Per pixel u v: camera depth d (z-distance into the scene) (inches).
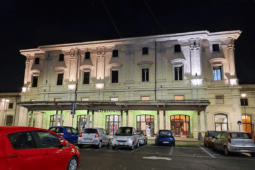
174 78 1104.2
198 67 1071.6
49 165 215.5
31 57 1322.6
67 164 245.1
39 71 1283.2
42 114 1212.5
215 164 370.9
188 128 1037.2
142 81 1137.4
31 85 1286.9
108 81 1175.6
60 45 1257.4
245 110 1095.0
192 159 421.7
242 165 367.2
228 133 499.8
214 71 1082.1
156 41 1156.5
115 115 1128.8
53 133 244.5
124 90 1141.1
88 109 1067.3
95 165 338.6
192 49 1095.0
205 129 959.0
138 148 609.9
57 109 1095.6
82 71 1223.5
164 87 1096.8
